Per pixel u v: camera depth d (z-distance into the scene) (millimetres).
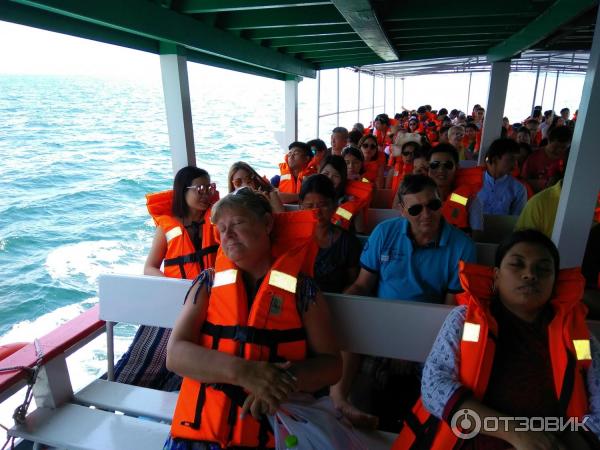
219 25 4449
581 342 1432
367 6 3240
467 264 1642
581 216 2213
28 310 8453
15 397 2693
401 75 24328
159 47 4160
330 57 8336
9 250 11023
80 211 14258
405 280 2377
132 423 2000
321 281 2713
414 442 1568
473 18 4957
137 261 10609
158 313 2246
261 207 1705
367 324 1986
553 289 1504
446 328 1609
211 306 1692
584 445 1403
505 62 6648
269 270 1705
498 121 6793
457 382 1477
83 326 2355
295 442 1448
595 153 2111
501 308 1570
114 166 20906
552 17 3832
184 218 2951
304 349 1679
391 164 7652
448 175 3426
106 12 2639
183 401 1619
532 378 1474
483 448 1452
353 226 3889
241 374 1473
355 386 2336
